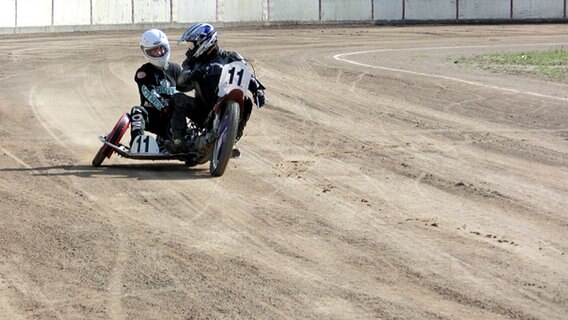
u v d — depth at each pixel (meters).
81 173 11.51
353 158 12.72
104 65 26.78
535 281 7.31
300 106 18.25
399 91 20.92
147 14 50.25
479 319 6.46
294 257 7.91
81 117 16.75
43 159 12.48
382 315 6.53
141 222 9.05
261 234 8.64
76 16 47.56
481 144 13.99
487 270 7.58
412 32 46.19
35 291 7.02
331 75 24.28
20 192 10.34
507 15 55.19
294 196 10.27
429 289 7.11
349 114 17.25
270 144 13.86
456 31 47.09
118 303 6.75
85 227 8.84
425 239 8.51
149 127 12.08
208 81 11.38
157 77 11.95
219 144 11.29
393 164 12.28
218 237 8.53
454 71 25.45
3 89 20.83
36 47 34.34
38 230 8.70
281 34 44.31
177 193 10.38
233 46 35.94
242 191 10.52
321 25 53.47
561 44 37.94
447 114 17.31
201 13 52.09
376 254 8.02
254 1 53.62
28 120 16.27
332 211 9.58
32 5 45.75
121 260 7.79
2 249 8.08
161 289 7.06
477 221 9.22
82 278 7.31
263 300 6.83
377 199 10.16
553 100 19.14
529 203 10.07
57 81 22.48
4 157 12.59
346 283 7.23
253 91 11.50
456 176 11.51
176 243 8.32
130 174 11.51
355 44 37.78
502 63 27.89
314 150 13.40
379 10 55.00
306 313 6.57
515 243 8.41
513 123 16.19
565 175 11.69
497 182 11.18
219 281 7.26
